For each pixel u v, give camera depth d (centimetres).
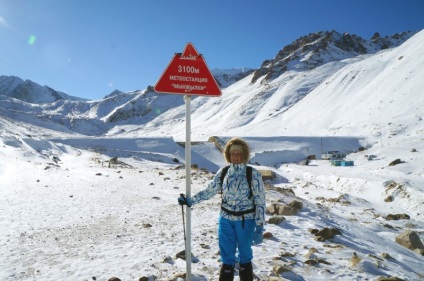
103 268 640
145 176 2722
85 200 1593
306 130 14812
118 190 1944
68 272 626
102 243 841
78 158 6794
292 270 599
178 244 813
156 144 10069
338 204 2628
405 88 13400
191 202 431
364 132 11238
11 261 708
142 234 928
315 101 18462
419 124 10044
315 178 4681
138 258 698
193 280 545
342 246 816
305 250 766
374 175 4097
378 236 1238
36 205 1466
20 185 2219
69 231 987
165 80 451
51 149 8669
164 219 1146
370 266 650
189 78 457
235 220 396
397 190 3138
